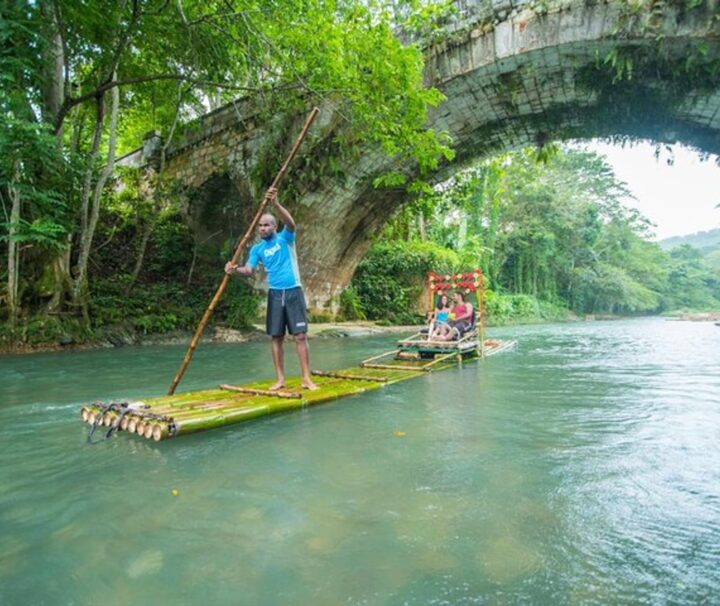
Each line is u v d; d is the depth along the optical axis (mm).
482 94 10156
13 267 8055
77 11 8195
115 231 13148
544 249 29609
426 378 4738
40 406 3520
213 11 8516
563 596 1154
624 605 1121
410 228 21609
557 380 4543
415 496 1772
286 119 11648
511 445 2408
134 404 3088
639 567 1286
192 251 14320
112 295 10625
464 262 21688
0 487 1910
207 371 5543
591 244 32969
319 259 14219
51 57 8289
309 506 1692
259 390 3600
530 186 29000
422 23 9461
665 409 3223
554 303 32969
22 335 7887
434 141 8914
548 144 11812
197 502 1740
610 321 28062
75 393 4094
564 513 1617
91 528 1550
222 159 13180
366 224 14328
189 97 12492
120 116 13742
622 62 8039
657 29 7465
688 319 30672
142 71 10992
